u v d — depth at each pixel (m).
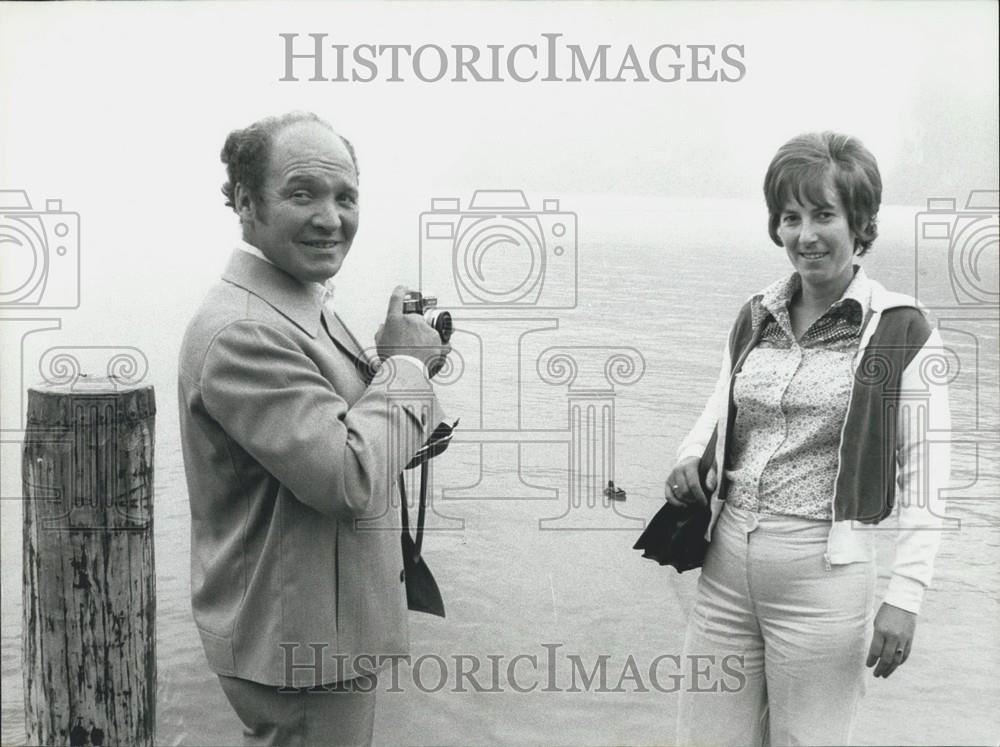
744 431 2.33
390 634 2.12
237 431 1.92
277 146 2.00
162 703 2.70
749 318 2.35
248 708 2.13
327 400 1.93
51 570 2.17
